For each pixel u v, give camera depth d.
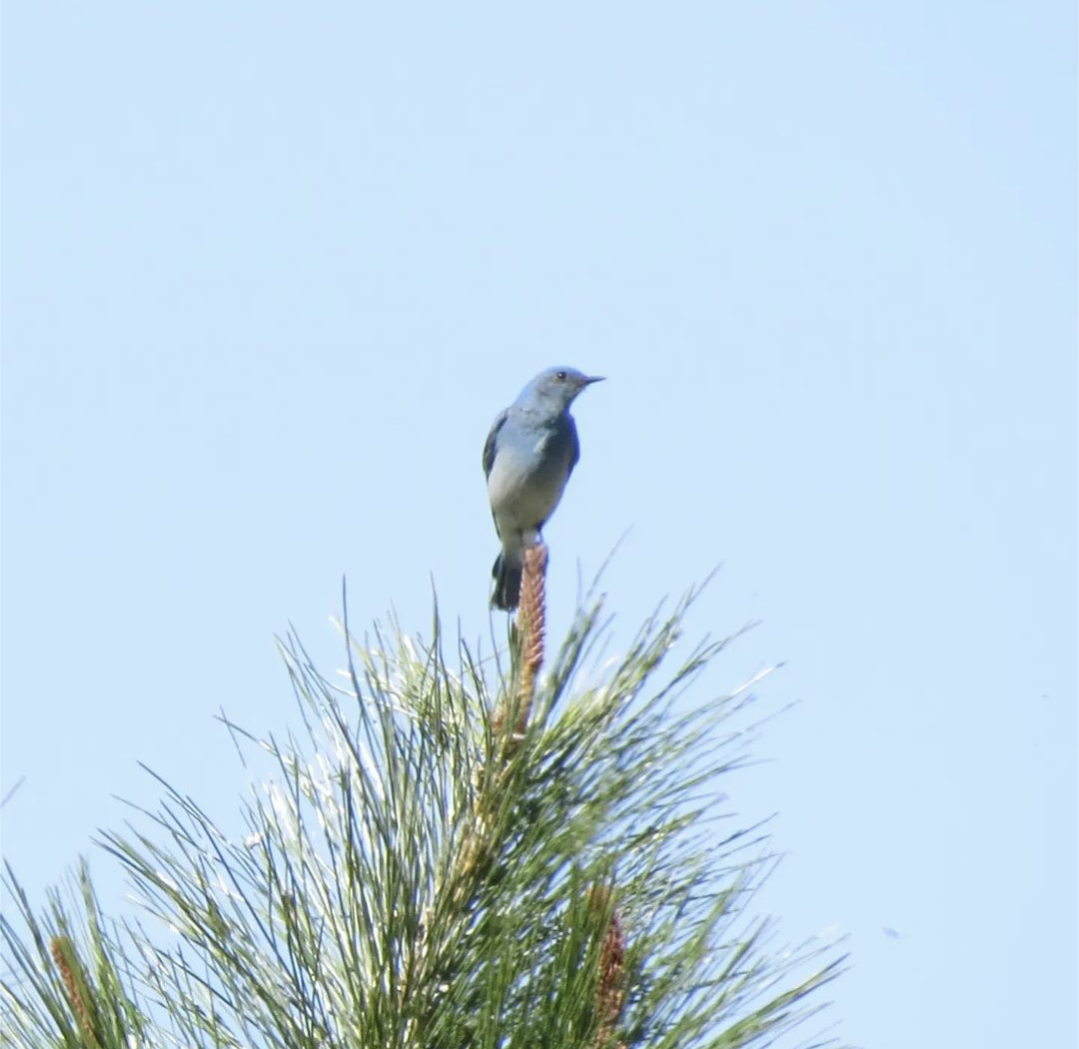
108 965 6.67
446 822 7.27
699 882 6.93
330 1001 6.98
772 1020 6.46
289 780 7.38
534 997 6.62
